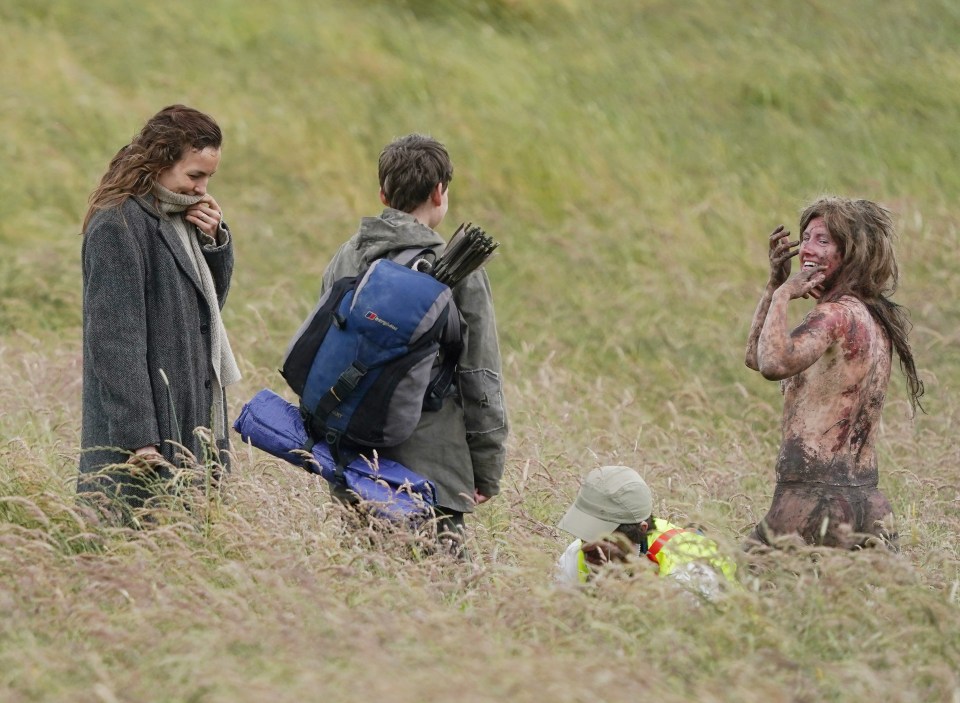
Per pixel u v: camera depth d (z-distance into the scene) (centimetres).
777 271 1750
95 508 1725
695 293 4016
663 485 2262
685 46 6038
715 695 1237
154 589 1398
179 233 1802
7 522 1742
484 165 4850
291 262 4191
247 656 1291
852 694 1259
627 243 4406
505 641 1363
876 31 6147
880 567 1434
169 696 1216
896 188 4866
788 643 1345
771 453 2772
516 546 1678
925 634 1393
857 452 1639
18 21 5553
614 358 3678
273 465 2036
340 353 1625
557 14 6241
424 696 1140
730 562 1532
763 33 6125
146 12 5772
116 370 1702
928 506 2128
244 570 1497
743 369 3519
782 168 5022
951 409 2953
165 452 1767
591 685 1166
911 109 5472
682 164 5056
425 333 1606
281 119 5056
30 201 4428
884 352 1647
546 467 2156
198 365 1805
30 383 2812
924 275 4106
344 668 1243
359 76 5409
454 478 1711
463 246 1633
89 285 1725
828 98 5503
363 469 1662
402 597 1455
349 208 4638
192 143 1756
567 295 4066
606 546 1603
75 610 1362
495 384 1698
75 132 4831
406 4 6178
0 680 1238
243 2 5966
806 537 1616
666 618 1378
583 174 4853
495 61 5700
